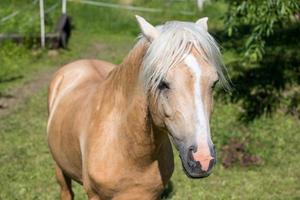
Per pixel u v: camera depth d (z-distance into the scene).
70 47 11.38
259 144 6.52
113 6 13.92
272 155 6.34
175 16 13.55
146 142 3.11
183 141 2.64
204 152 2.56
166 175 3.38
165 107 2.71
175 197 5.34
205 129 2.59
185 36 2.65
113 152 3.23
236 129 6.91
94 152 3.30
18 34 11.02
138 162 3.19
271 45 9.75
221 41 11.06
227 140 6.56
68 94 4.07
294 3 6.26
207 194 5.40
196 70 2.62
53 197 5.31
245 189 5.57
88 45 11.69
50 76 9.51
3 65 9.89
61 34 11.03
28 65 10.05
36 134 6.94
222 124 7.04
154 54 2.67
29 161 6.16
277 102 7.57
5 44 10.62
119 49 11.44
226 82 2.80
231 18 6.98
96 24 13.24
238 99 7.69
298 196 5.40
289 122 7.10
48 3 13.51
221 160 6.21
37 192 5.42
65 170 4.02
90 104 3.53
